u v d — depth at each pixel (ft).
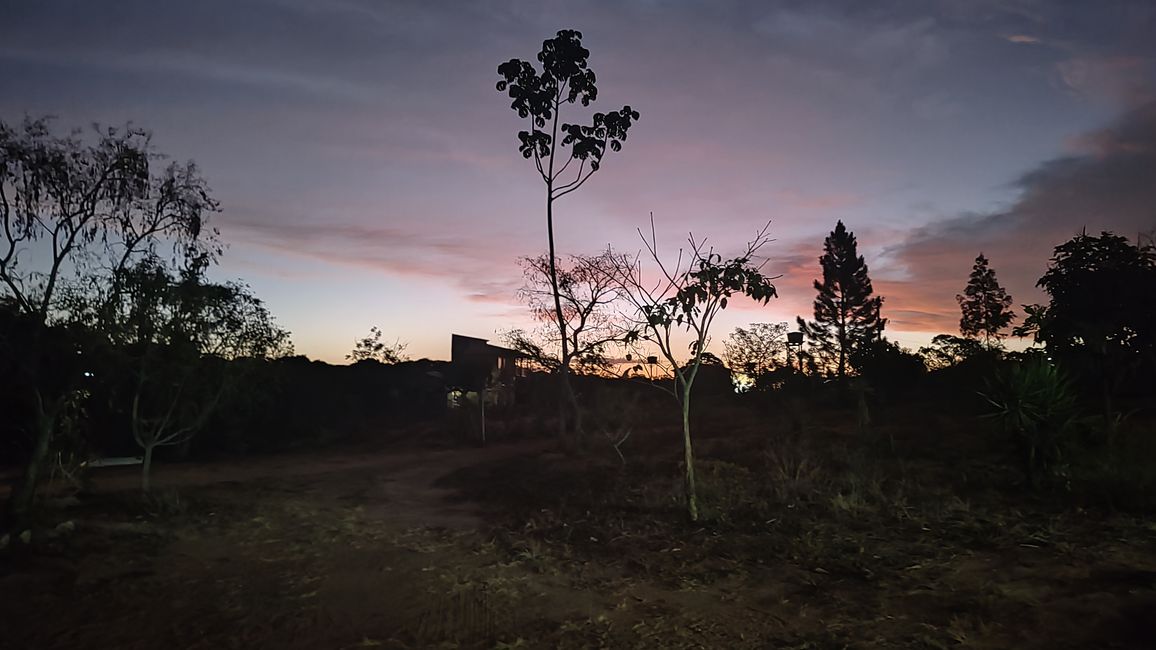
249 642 19.03
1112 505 29.07
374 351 114.11
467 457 69.51
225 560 28.25
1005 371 36.73
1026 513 29.25
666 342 33.04
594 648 18.28
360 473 59.16
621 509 36.06
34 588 23.39
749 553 26.32
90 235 31.50
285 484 52.29
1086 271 42.83
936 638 17.62
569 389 69.51
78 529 31.68
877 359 92.02
